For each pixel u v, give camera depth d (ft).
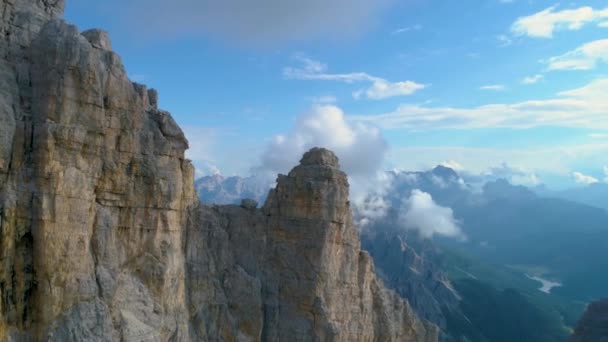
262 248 226.38
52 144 144.97
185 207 202.18
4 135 141.08
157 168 178.50
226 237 217.15
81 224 150.51
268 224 231.30
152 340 163.73
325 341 212.84
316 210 222.69
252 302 209.87
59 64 150.20
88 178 154.40
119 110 168.66
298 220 225.15
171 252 181.57
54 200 144.05
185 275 196.24
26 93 150.20
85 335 144.97
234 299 209.05
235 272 212.02
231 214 227.61
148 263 174.60
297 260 222.28
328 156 237.04
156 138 181.88
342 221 227.40
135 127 173.17
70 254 146.72
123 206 170.50
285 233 226.99
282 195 231.30
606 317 339.57
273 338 212.84
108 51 169.99
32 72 152.25
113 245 163.63
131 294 167.22
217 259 211.82
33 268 143.64
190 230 203.51
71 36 153.48
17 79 150.41
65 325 143.54
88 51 154.81
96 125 155.84
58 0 172.04
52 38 151.84
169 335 175.83
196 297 196.75
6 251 139.33
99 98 156.66
